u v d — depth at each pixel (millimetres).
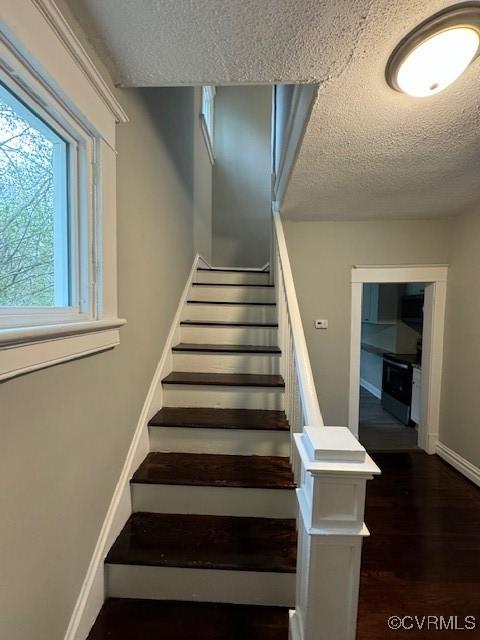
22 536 833
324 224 3131
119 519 1396
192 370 2303
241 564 1265
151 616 1220
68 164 1096
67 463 1031
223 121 4855
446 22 1011
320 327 3162
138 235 1658
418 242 3090
